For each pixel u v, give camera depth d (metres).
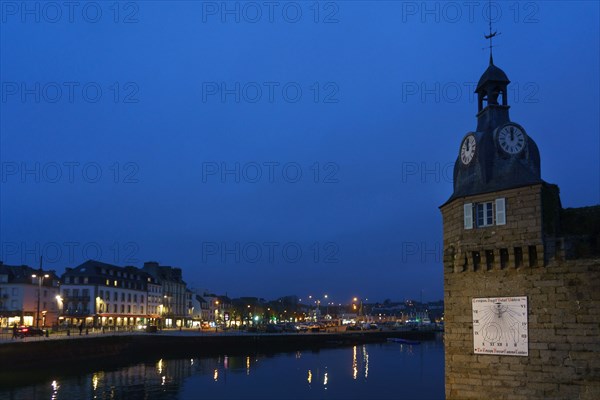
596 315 27.59
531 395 28.89
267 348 111.00
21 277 120.88
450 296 32.81
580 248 28.70
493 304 30.67
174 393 59.62
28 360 62.38
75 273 130.62
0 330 91.12
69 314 127.31
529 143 32.16
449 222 33.94
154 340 92.00
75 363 71.81
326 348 122.06
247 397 58.19
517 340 29.64
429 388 64.12
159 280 164.75
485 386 30.48
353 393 60.69
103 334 84.69
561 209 31.94
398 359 96.62
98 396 55.69
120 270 143.25
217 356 99.12
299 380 69.75
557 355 28.41
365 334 145.88
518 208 30.25
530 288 29.56
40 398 53.25
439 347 127.94
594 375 27.30
